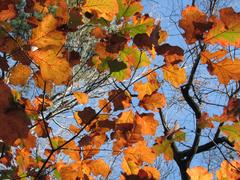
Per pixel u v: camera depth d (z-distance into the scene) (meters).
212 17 1.68
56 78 1.75
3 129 1.66
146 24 1.92
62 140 2.43
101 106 2.29
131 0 1.90
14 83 1.93
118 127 2.21
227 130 2.04
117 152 2.26
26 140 1.79
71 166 2.36
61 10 1.80
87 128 2.21
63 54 1.82
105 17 1.92
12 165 2.52
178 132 2.29
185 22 1.70
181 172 3.00
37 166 2.55
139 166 2.25
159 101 2.22
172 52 1.87
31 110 2.26
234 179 2.37
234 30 1.67
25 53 1.75
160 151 2.26
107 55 1.99
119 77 2.04
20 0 1.75
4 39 1.74
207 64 1.79
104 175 2.34
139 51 1.99
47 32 1.72
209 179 2.07
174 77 2.04
